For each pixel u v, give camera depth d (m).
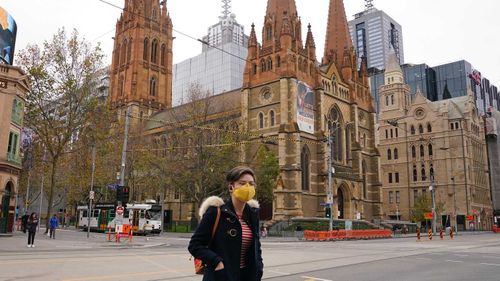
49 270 15.48
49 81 41.47
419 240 47.75
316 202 63.31
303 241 45.31
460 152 97.50
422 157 102.69
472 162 100.81
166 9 107.75
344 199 67.69
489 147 115.62
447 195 97.38
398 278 14.66
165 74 104.94
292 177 59.22
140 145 65.62
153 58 103.62
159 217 55.34
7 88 38.31
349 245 36.69
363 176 74.75
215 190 54.03
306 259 21.91
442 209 89.62
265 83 65.75
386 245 36.69
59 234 45.62
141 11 101.81
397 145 106.94
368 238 53.75
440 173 99.19
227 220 5.05
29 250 24.28
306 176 62.97
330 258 22.59
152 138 76.94
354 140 71.69
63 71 42.16
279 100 63.34
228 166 54.00
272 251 27.95
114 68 104.19
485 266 18.70
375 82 164.88
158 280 13.78
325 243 41.06
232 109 70.12
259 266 5.16
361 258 22.72
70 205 76.88
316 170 64.31
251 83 68.19
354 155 70.88
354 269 17.42
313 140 64.75
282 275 15.45
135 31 100.44
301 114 63.06
